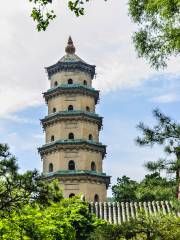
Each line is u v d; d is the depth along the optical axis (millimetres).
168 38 9570
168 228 16281
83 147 47156
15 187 10531
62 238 22016
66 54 53344
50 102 50938
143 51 10172
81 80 51344
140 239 18484
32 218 17719
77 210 23875
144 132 9844
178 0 8617
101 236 15891
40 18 8977
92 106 50688
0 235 17516
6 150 10125
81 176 45938
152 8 9586
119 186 48688
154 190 9781
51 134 49094
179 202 9664
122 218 28719
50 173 46625
